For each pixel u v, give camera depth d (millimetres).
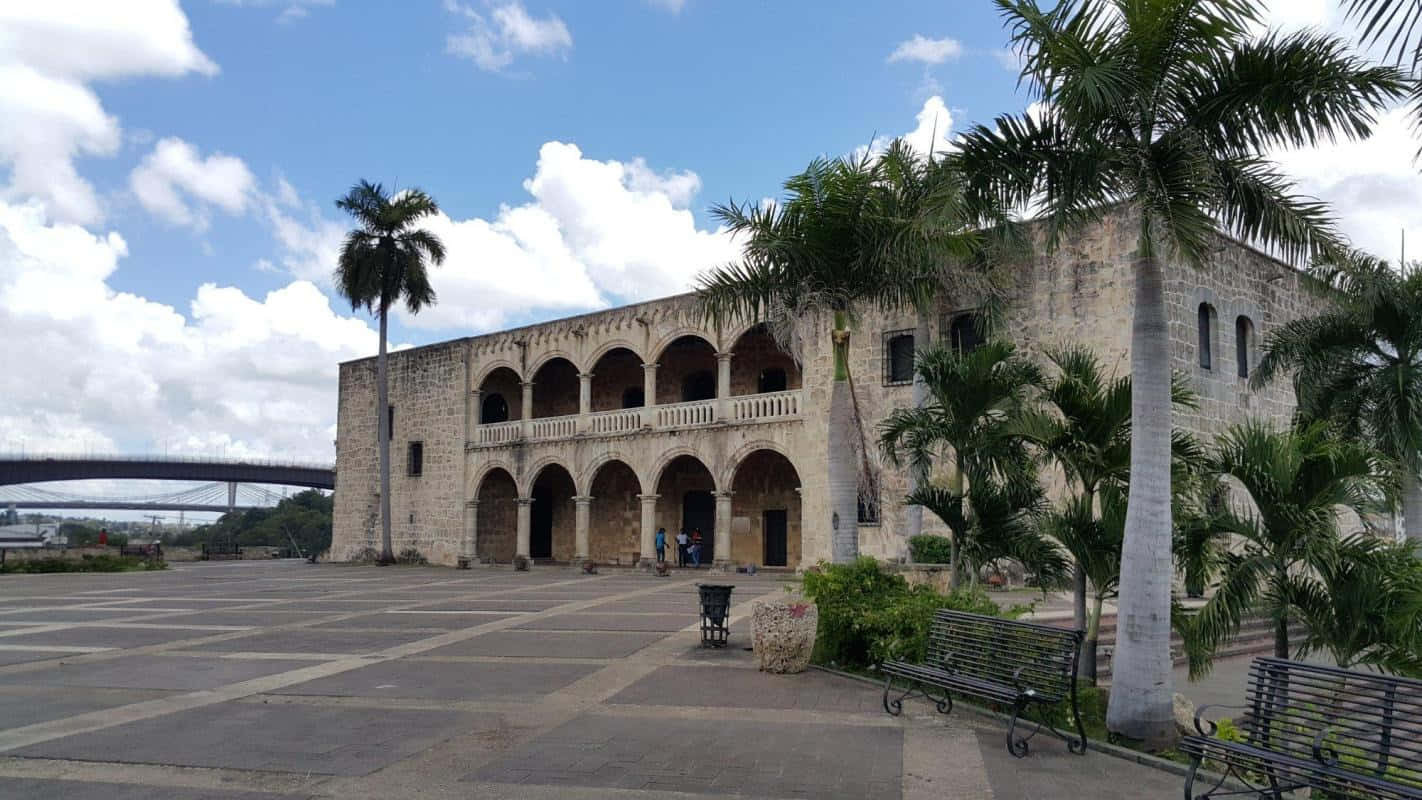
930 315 26047
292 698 10828
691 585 27219
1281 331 19906
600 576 32531
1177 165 9086
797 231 14398
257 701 10672
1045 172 9656
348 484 47062
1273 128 9391
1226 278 24469
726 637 14797
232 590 27125
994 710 10000
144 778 7648
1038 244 24594
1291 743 7297
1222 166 9727
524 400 39094
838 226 14242
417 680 11836
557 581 30031
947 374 12617
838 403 14453
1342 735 7082
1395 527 19578
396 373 45062
